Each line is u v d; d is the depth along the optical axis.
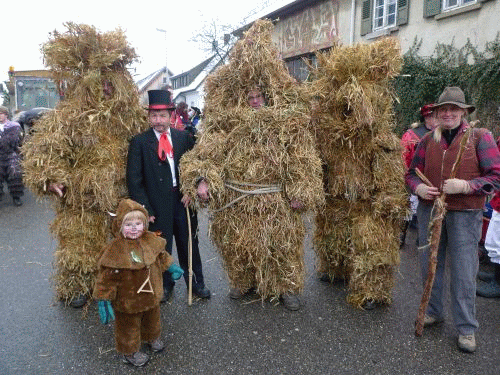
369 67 3.30
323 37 11.91
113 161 3.47
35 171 3.28
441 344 3.05
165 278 3.71
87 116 3.39
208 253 5.01
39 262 4.72
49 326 3.30
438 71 8.09
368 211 3.58
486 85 7.18
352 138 3.44
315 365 2.82
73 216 3.53
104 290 2.63
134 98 3.69
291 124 3.31
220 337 3.16
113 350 2.99
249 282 3.76
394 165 3.46
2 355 2.92
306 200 3.29
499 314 3.48
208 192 3.29
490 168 2.82
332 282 4.07
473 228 2.92
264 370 2.77
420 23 8.95
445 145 3.01
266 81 3.41
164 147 3.46
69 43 3.43
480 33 7.62
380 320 3.38
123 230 2.70
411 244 5.30
